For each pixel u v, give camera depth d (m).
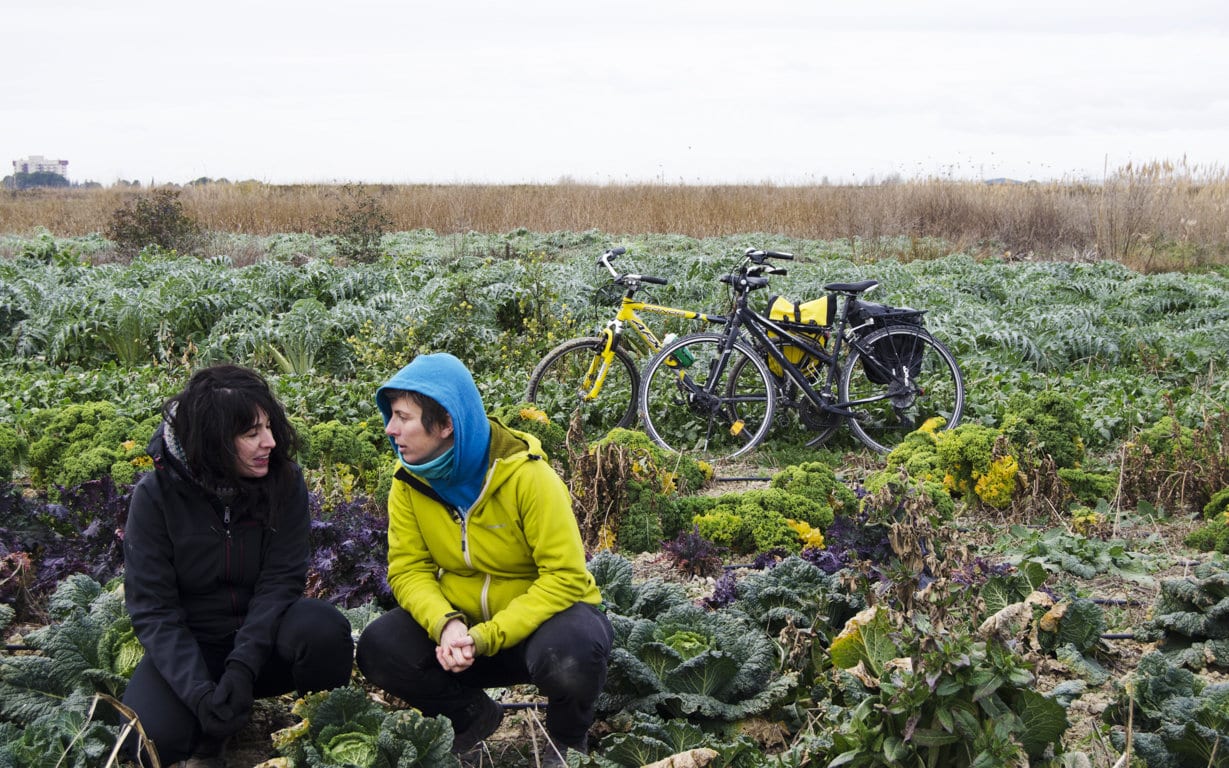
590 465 6.08
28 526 5.24
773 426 8.54
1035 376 10.10
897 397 8.19
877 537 5.42
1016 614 3.83
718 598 4.59
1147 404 8.48
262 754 3.59
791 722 3.77
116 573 4.82
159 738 3.21
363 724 3.26
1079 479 6.71
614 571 4.43
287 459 3.42
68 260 15.20
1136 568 5.54
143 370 9.80
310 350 10.55
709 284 14.29
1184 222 20.12
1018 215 21.12
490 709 3.68
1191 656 4.35
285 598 3.43
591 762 3.18
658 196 25.80
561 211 24.27
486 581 3.46
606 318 11.92
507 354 10.33
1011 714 2.95
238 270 13.55
